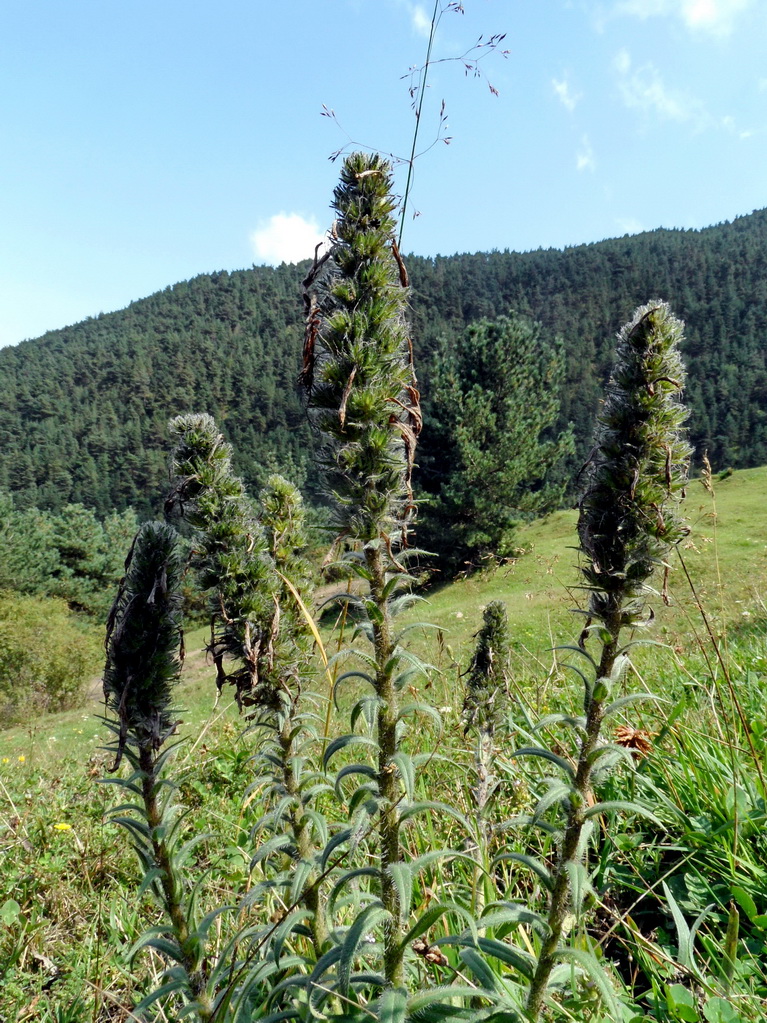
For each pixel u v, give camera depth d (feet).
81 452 385.70
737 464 238.27
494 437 116.88
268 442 334.03
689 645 21.42
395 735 6.58
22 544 176.24
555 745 14.25
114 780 7.93
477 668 11.71
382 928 7.25
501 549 103.81
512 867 12.57
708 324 360.48
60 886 15.47
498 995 6.47
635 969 10.38
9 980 12.01
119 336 604.90
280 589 9.14
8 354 587.27
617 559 6.47
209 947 11.81
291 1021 7.77
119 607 8.01
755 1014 8.47
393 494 6.77
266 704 9.16
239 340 553.23
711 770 12.75
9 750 40.81
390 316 6.91
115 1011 11.48
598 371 309.22
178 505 8.92
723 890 10.99
